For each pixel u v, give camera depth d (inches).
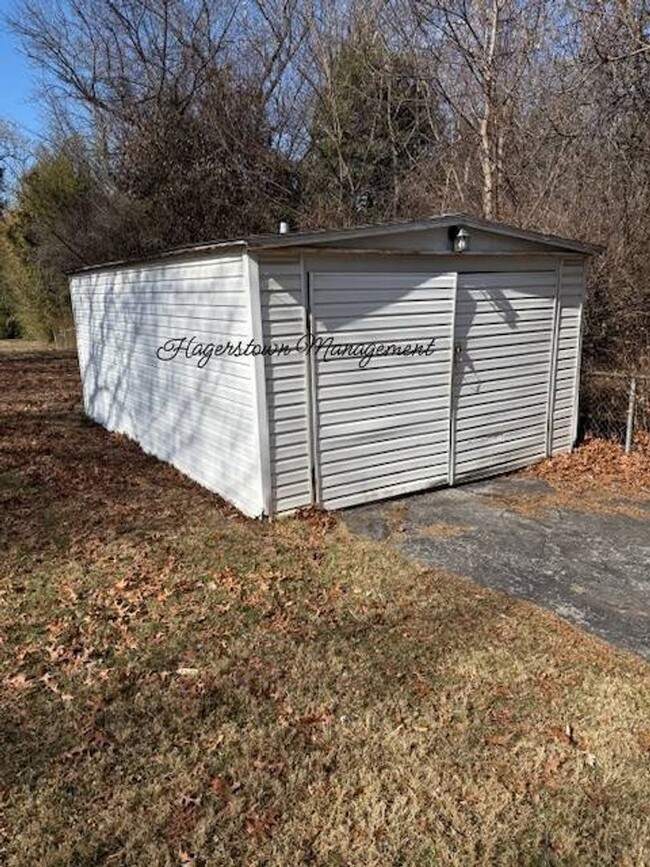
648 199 356.8
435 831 95.1
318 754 109.7
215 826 96.4
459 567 182.2
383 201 609.6
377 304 218.8
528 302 258.5
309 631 148.3
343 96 618.5
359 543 198.5
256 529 209.3
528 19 433.1
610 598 164.2
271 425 208.1
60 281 755.4
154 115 633.0
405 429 236.7
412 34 519.5
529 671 132.5
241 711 121.3
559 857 90.8
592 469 271.1
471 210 438.3
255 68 661.3
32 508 231.5
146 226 630.5
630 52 335.6
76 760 109.4
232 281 206.1
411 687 127.6
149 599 163.9
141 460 299.0
